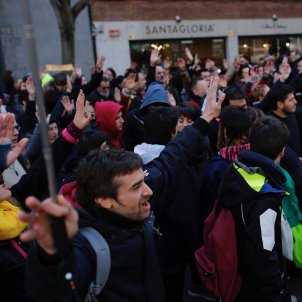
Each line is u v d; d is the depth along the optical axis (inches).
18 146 65.1
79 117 72.6
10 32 506.3
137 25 576.7
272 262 68.8
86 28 546.6
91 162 57.2
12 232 68.1
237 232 72.6
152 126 95.4
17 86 364.5
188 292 125.7
